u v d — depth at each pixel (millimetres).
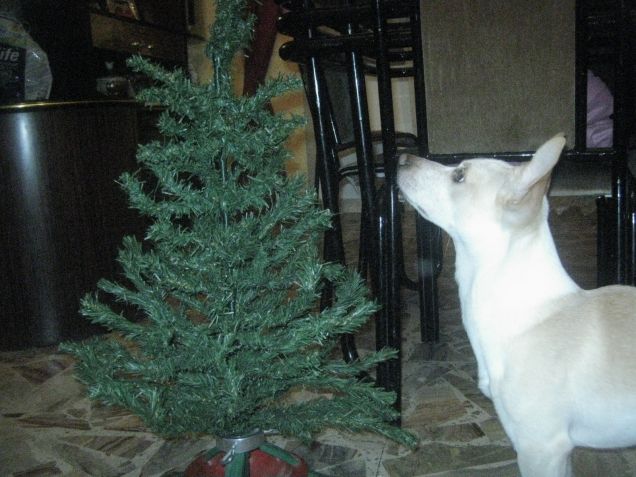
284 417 1293
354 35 1668
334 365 1312
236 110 1182
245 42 1204
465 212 1412
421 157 1571
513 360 1332
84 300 1262
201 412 1235
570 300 1363
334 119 2184
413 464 1564
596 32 1559
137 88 3250
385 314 1647
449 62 1512
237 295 1233
